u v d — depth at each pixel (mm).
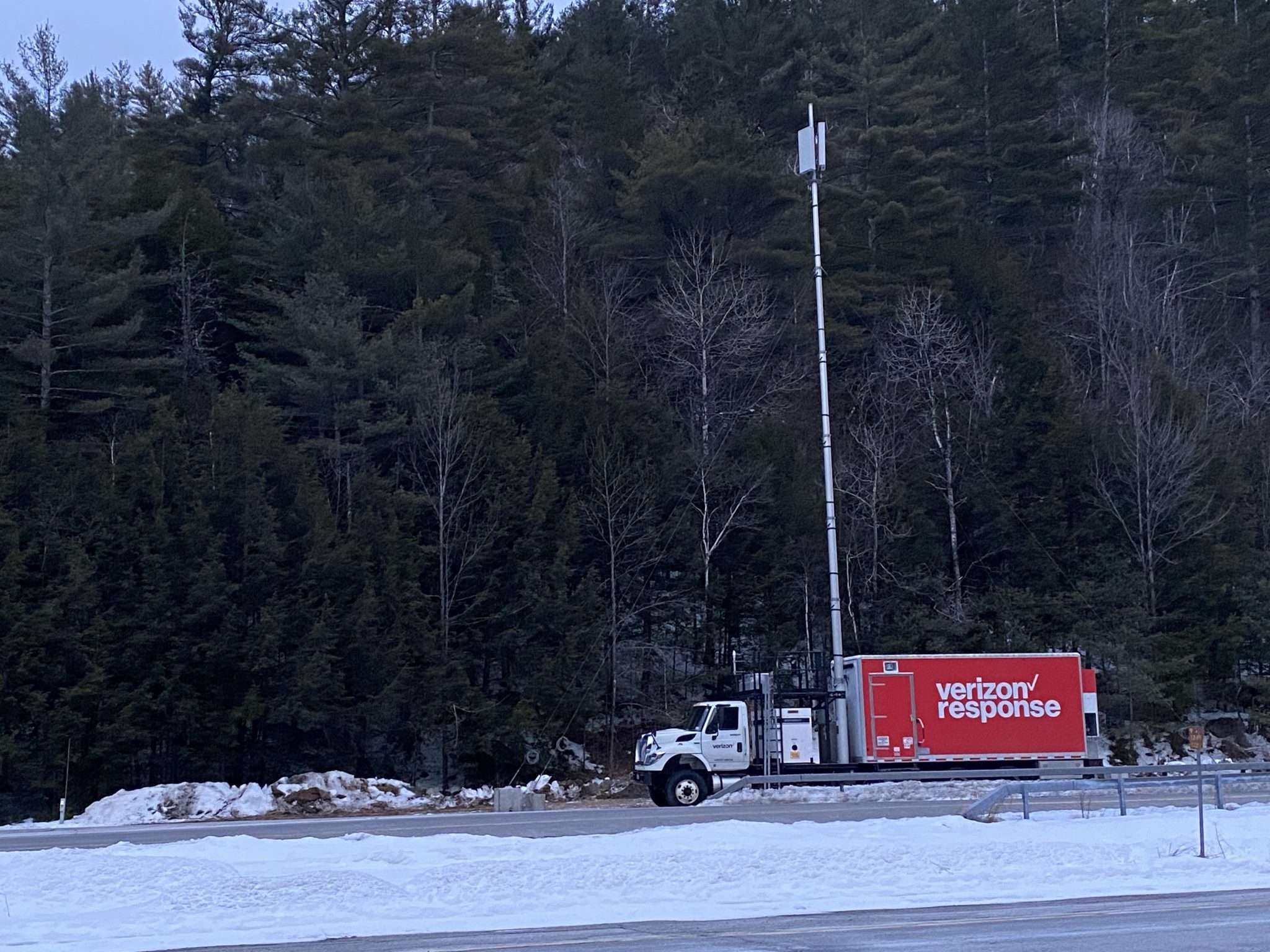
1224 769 27234
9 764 40156
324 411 49344
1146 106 72062
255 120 60969
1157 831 21500
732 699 34844
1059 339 59031
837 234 57312
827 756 35188
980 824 22266
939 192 58781
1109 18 76188
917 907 14906
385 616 44531
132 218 48250
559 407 50406
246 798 36969
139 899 14844
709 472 49875
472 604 46719
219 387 51938
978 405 53281
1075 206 68500
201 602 42188
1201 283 66750
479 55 59969
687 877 16344
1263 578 50250
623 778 45344
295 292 49906
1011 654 35375
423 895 15227
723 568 50500
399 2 61188
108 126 51594
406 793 39438
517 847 19359
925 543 50406
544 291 55250
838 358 56625
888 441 52219
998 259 60750
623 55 72375
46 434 46000
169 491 44500
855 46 63000
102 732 40188
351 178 52344
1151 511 50156
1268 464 54562
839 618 35469
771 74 64188
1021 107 68625
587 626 46406
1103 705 47219
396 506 46562
